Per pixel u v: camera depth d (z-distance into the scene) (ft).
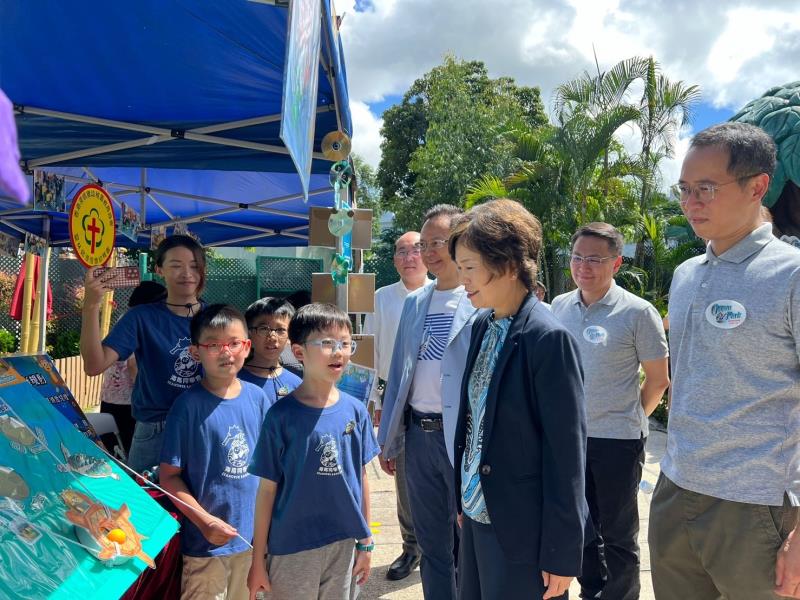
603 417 10.05
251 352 10.02
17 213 20.65
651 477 18.80
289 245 28.35
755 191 6.43
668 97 42.83
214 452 8.16
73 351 31.01
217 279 42.37
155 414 9.52
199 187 21.16
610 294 10.35
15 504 5.22
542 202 43.39
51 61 8.95
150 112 10.87
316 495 7.64
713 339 6.54
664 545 7.08
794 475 6.15
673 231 48.70
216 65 9.14
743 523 6.28
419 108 73.97
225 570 8.07
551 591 6.00
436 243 10.07
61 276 35.37
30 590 4.61
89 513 5.73
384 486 18.71
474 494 6.72
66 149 12.28
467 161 58.08
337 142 10.40
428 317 10.19
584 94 42.86
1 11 7.56
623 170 44.73
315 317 7.89
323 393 8.04
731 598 6.50
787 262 6.23
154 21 7.91
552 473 5.98
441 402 9.64
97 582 5.16
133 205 23.80
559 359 6.01
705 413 6.59
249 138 11.77
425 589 9.73
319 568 7.64
